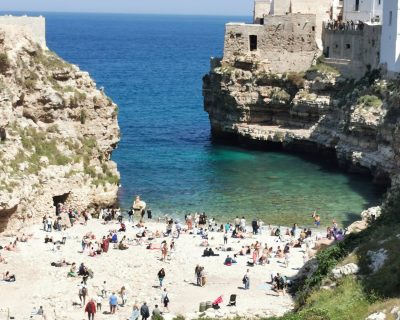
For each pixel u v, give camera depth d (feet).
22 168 240.53
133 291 185.98
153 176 319.47
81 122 279.28
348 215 269.23
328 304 145.89
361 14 412.16
